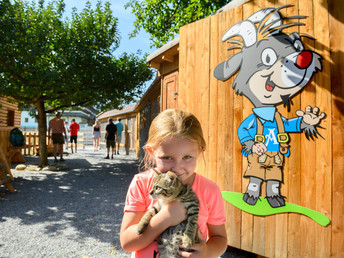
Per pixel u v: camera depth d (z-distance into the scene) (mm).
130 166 11805
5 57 8672
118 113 19844
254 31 3205
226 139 3436
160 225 1267
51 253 3535
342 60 2600
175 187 1275
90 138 31109
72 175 9312
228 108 3432
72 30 10148
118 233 4250
